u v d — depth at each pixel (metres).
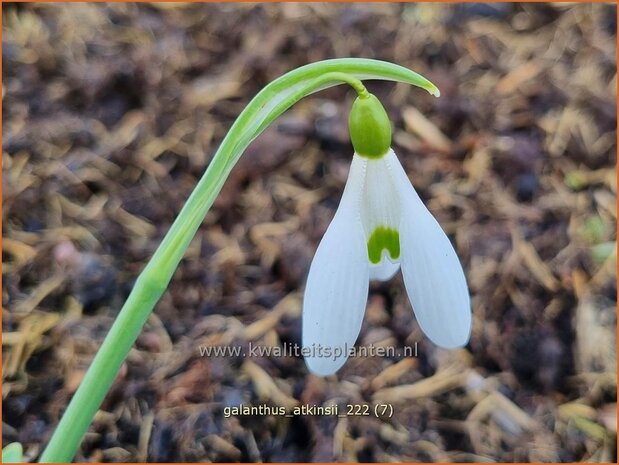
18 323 0.15
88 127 0.19
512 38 0.21
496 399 0.15
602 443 0.14
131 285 0.16
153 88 0.19
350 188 0.09
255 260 0.17
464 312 0.09
